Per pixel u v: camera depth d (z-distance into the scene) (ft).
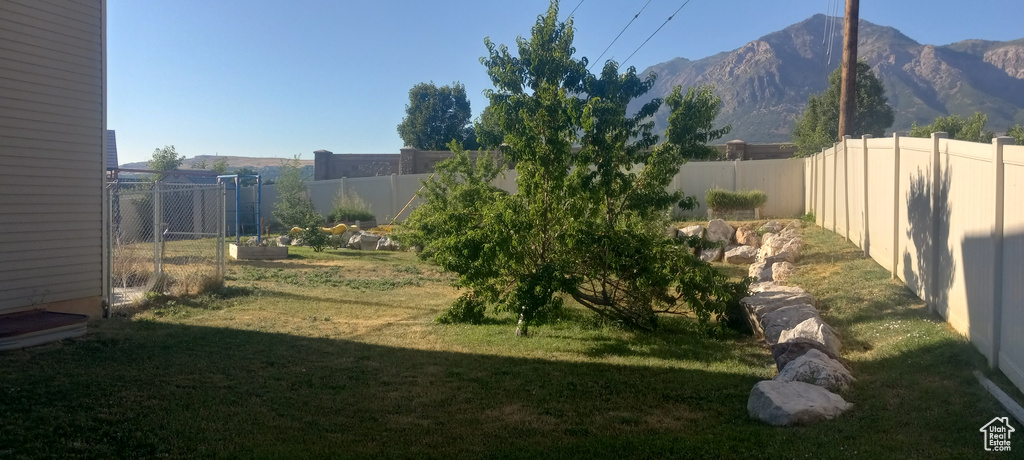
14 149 25.25
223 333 26.89
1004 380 17.12
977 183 19.84
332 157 105.91
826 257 38.96
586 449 14.94
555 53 30.76
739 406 18.12
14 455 14.16
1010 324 16.99
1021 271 16.25
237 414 17.29
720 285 29.45
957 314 21.91
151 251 51.21
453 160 46.57
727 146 85.71
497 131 33.40
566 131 28.53
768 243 46.39
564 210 28.02
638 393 19.47
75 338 24.93
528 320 26.58
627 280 29.48
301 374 21.17
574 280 27.02
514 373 21.65
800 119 108.88
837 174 47.29
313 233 64.39
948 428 14.90
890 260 31.78
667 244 28.81
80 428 15.93
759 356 24.35
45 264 26.53
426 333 28.12
